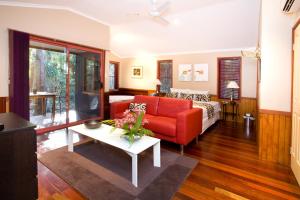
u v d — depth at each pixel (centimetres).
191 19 443
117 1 366
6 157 118
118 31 569
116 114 412
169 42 593
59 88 455
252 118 483
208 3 365
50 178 226
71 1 376
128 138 240
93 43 493
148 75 736
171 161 277
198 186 214
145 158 286
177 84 662
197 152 314
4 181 119
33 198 133
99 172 241
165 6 320
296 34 239
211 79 593
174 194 198
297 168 225
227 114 562
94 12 439
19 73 350
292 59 259
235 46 538
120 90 813
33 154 130
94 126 292
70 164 260
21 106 356
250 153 311
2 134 115
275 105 276
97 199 188
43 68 425
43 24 388
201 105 476
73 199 189
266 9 273
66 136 381
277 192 205
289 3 219
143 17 455
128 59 786
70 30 438
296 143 233
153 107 409
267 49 277
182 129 304
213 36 507
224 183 221
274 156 279
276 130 277
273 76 275
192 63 625
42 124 436
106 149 315
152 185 214
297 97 232
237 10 386
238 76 553
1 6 330
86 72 509
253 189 210
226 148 333
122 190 204
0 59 333
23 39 353
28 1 353
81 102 508
